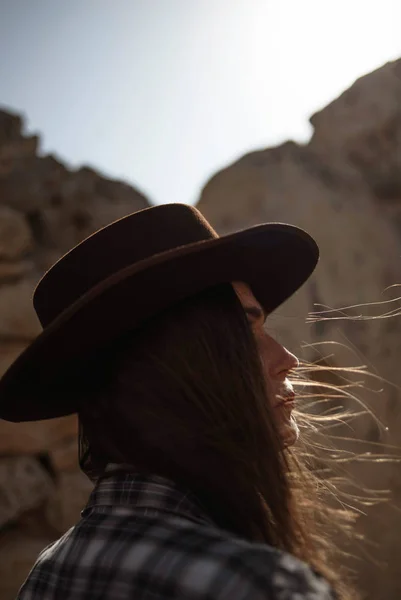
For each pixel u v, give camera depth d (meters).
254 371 0.89
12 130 6.54
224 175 5.87
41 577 0.89
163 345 0.88
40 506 4.73
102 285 0.82
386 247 5.30
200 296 0.91
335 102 5.85
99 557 0.79
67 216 6.24
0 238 5.04
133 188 7.12
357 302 5.05
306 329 4.74
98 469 0.93
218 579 0.69
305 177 5.53
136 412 0.87
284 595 0.67
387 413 4.70
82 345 0.87
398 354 4.91
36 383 0.95
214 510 0.85
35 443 4.76
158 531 0.78
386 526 4.49
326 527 1.23
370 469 4.51
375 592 4.45
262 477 0.86
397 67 5.42
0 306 4.78
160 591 0.72
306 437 1.43
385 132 5.54
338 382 4.62
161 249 0.93
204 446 0.85
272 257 1.07
